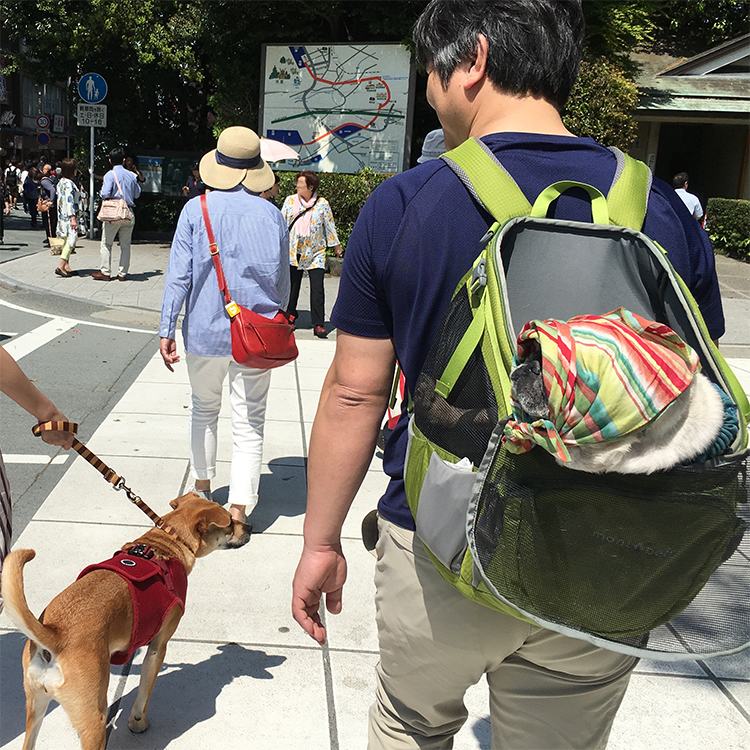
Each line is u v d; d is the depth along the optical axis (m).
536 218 1.42
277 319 4.05
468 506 1.31
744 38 19.25
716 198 19.77
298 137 16.11
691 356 1.27
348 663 3.15
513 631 1.50
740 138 20.22
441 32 1.61
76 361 7.67
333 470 1.66
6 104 41.94
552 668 1.56
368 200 1.59
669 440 1.23
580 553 1.28
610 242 1.44
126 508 4.39
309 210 9.19
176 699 2.87
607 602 1.29
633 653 1.31
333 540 1.72
